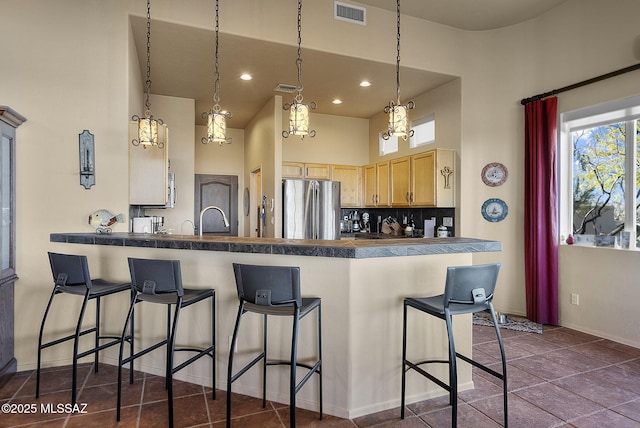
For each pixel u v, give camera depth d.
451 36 4.32
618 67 3.38
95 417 2.17
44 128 2.87
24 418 2.15
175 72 4.20
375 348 2.26
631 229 3.43
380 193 5.55
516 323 3.96
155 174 3.26
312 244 2.23
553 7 3.93
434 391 2.43
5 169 2.68
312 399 2.27
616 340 3.43
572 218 3.95
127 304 2.85
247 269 1.96
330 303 2.23
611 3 3.44
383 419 2.17
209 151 6.81
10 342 2.73
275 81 4.50
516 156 4.25
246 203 6.73
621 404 2.32
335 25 3.73
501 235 4.32
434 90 4.80
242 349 2.45
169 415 2.06
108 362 2.93
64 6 2.93
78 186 2.96
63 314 2.91
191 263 2.57
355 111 5.83
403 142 5.41
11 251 2.72
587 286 3.68
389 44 3.98
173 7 3.17
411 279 2.35
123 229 3.07
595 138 3.73
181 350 2.46
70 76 2.94
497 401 2.36
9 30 2.79
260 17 3.45
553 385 2.57
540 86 4.07
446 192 4.46
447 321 1.94
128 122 3.10
